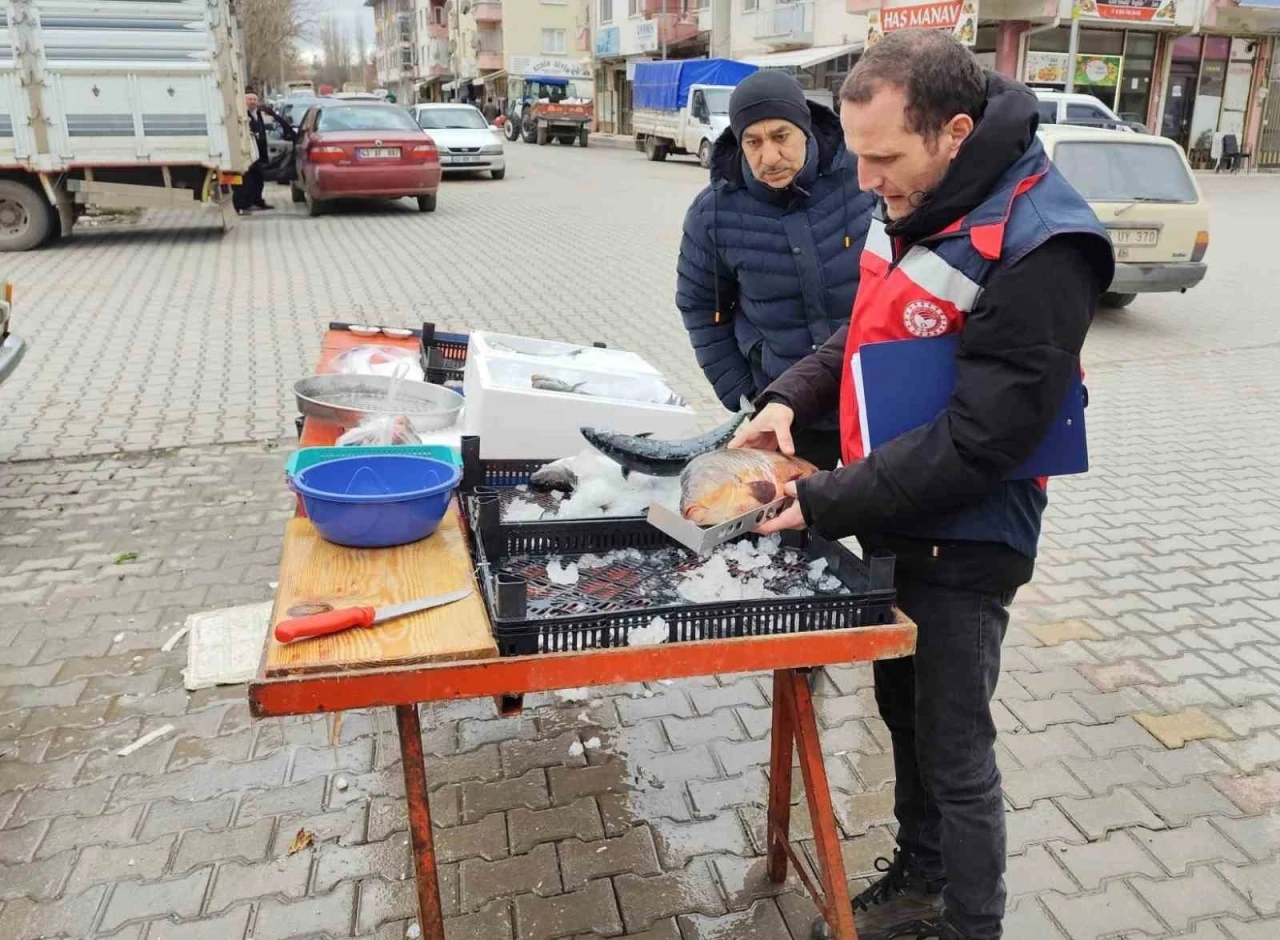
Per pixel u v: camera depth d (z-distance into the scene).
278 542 4.27
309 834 2.63
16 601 3.75
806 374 2.28
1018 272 1.62
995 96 1.69
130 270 10.09
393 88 89.19
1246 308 9.25
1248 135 25.50
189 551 4.18
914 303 1.75
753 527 1.85
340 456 2.17
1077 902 2.44
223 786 2.81
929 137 1.64
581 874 2.52
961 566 1.89
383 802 2.76
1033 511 1.89
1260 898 2.46
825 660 1.76
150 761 2.91
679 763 2.95
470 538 2.11
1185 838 2.66
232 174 11.26
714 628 1.73
